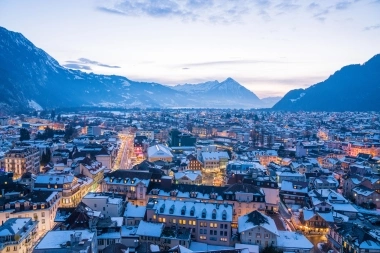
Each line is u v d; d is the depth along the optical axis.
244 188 170.12
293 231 154.62
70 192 174.12
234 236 141.12
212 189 174.38
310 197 184.38
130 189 179.00
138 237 129.62
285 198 197.88
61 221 139.75
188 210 143.88
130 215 145.88
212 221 138.50
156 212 143.25
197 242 138.38
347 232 128.88
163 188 178.25
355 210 168.88
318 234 155.00
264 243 132.75
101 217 134.00
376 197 192.88
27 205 146.12
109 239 117.69
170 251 105.31
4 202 146.75
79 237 102.19
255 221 137.00
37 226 138.75
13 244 113.56
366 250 115.38
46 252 96.44
